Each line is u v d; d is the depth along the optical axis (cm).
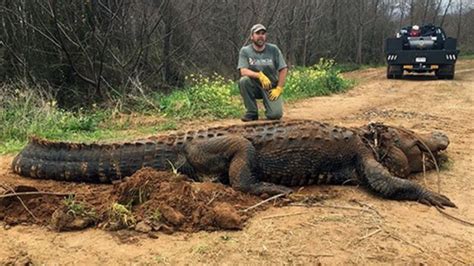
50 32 1276
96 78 1346
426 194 510
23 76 1216
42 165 533
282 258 381
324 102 1316
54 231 424
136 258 381
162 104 1123
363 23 3725
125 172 522
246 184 504
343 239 411
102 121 995
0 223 439
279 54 862
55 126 880
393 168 558
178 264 373
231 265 372
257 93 888
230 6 1991
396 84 1864
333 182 548
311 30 3038
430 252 398
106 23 1398
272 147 529
